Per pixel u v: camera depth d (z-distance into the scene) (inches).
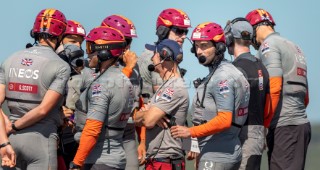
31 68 479.2
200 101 489.7
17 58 484.4
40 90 479.2
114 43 469.1
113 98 463.8
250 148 524.4
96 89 462.9
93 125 458.6
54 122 488.7
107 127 467.8
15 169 484.7
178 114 510.0
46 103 473.1
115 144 471.5
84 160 461.1
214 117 482.6
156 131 520.1
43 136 482.9
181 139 521.7
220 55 490.0
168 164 518.9
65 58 524.4
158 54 510.6
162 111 505.0
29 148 478.9
